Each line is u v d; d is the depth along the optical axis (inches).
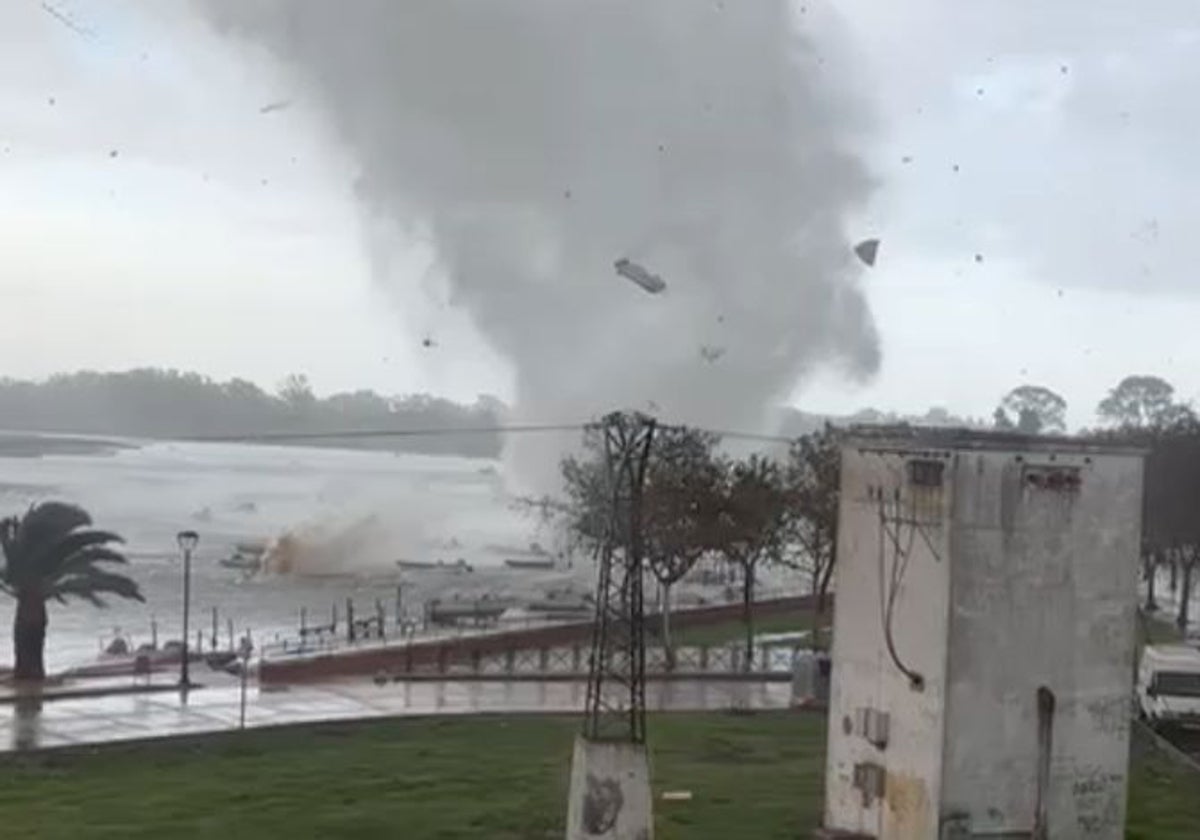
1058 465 954.1
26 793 1146.0
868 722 982.4
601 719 1291.8
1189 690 1471.5
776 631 2385.6
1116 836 972.6
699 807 1093.8
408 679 1787.6
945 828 927.7
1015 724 945.5
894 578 970.7
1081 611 962.1
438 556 4443.9
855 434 1017.5
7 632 2751.0
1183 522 2593.5
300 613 3085.6
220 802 1112.8
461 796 1135.0
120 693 1686.8
